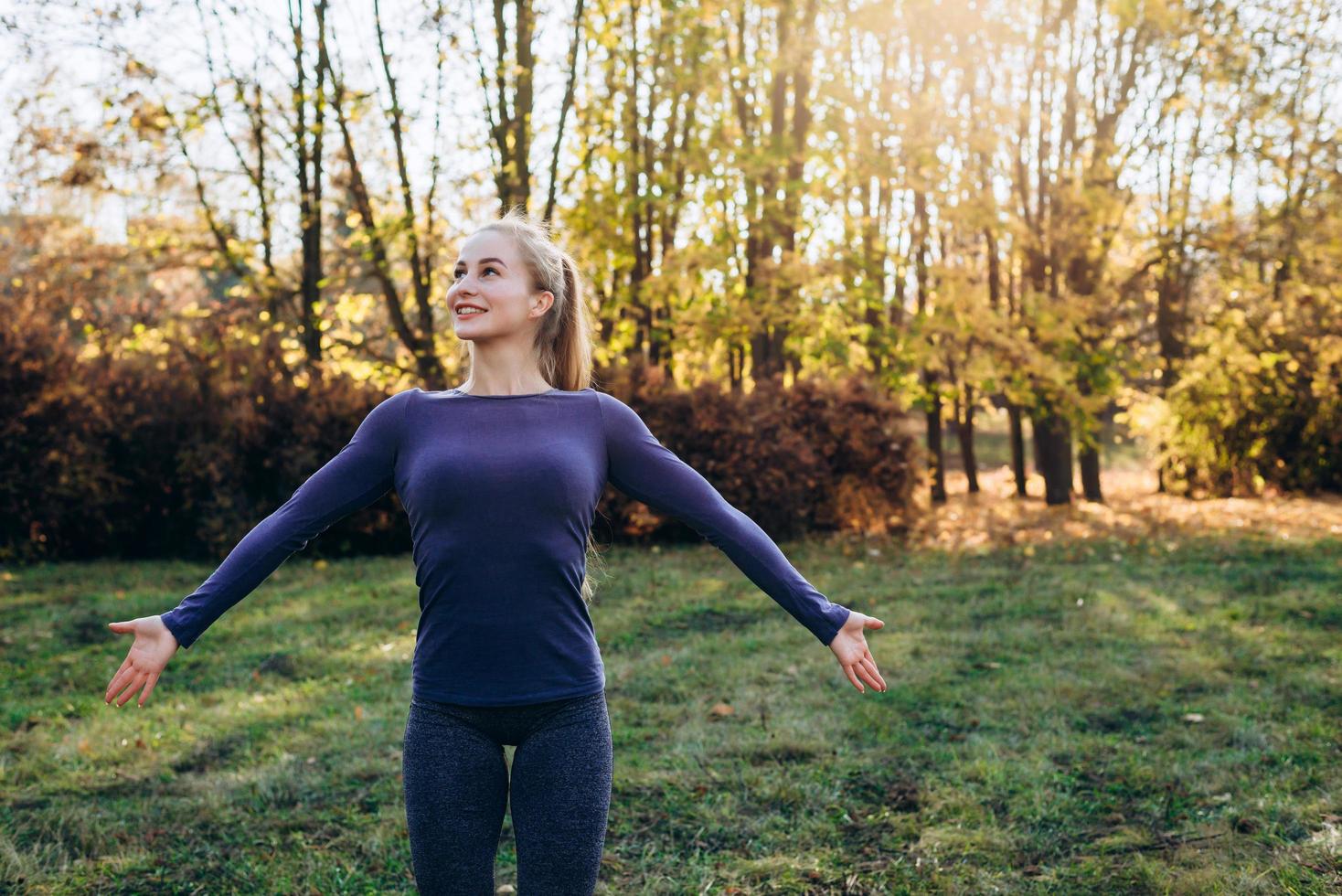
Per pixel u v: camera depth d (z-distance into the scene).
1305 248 14.45
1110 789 3.92
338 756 4.39
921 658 5.86
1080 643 6.15
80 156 12.03
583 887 1.86
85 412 10.80
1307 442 16.11
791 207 12.12
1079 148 14.88
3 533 10.71
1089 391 13.38
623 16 12.81
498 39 12.21
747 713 4.86
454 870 1.87
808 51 12.05
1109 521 12.66
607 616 7.14
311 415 10.91
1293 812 3.57
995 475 22.78
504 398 1.99
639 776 4.07
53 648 6.57
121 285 13.96
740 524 2.03
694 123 12.35
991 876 3.23
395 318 12.94
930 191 12.06
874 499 11.54
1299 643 6.00
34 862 3.40
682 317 11.81
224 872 3.38
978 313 12.04
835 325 11.96
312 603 8.01
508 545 1.87
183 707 5.18
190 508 10.99
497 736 1.92
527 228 2.09
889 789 3.95
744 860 3.36
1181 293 17.11
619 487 2.08
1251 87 14.41
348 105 12.36
